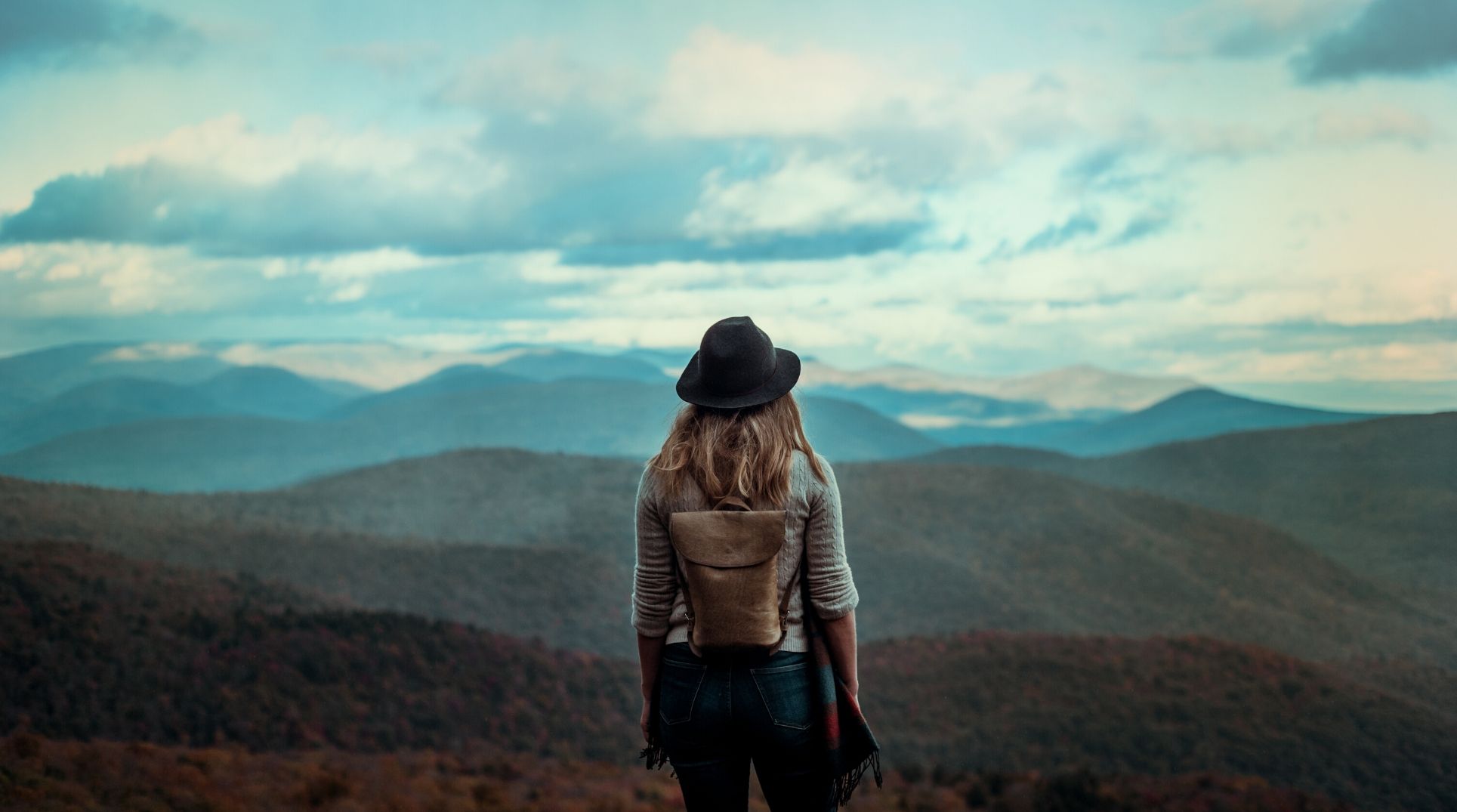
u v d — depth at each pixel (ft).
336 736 157.07
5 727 136.15
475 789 84.28
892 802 95.86
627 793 88.63
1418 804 167.53
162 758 71.87
